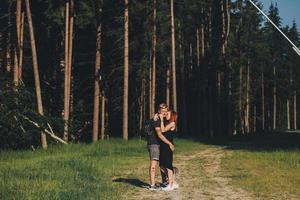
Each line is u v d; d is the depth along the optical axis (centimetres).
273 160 1975
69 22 3409
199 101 5581
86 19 3438
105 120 4381
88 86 4181
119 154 2367
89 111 4362
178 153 2519
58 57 3775
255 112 7994
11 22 3362
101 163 1853
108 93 4406
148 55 4303
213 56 5344
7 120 2681
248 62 6206
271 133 4919
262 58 6875
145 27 4112
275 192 1210
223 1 5344
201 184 1346
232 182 1377
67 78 3173
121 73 4331
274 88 8281
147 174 1571
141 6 3922
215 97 5684
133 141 3170
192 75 5812
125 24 3481
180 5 4606
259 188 1267
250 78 7181
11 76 3334
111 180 1423
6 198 1048
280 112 9131
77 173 1487
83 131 4356
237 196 1159
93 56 4134
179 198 1129
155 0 4134
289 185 1314
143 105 4759
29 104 2833
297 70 8506
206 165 1850
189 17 4912
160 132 1229
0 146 2708
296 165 1794
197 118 5791
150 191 1227
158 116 1236
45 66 3862
